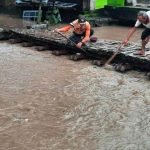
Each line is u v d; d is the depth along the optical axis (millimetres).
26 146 6266
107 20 20312
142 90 9086
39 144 6344
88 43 12219
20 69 10359
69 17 19969
